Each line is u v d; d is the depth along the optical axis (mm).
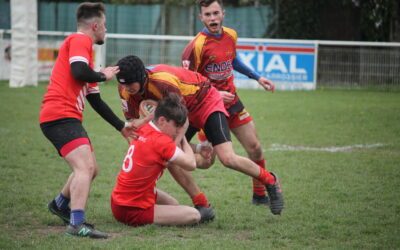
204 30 20781
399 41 64312
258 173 18125
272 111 43438
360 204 20422
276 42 55844
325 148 30906
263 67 56312
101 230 17109
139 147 17047
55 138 16578
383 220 18422
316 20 66500
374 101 49000
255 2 66375
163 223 17516
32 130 34781
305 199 21094
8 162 26766
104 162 27438
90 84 17234
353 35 66812
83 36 16766
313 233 17062
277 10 65688
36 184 22938
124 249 15203
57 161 27281
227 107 20547
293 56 55906
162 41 59750
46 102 16781
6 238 16125
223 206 20391
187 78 17938
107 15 70062
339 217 18766
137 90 16891
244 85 57750
